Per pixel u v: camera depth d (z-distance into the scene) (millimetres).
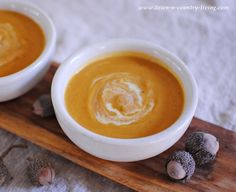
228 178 423
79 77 466
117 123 426
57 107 417
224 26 605
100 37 596
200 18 615
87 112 435
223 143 452
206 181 420
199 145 425
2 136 477
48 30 505
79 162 437
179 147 448
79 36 596
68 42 586
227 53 571
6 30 518
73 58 463
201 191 414
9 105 485
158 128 423
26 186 436
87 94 451
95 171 432
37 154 462
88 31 604
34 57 493
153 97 448
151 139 393
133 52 486
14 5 537
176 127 403
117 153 401
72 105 441
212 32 596
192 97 428
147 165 433
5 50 496
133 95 448
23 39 510
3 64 483
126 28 608
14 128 463
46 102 465
